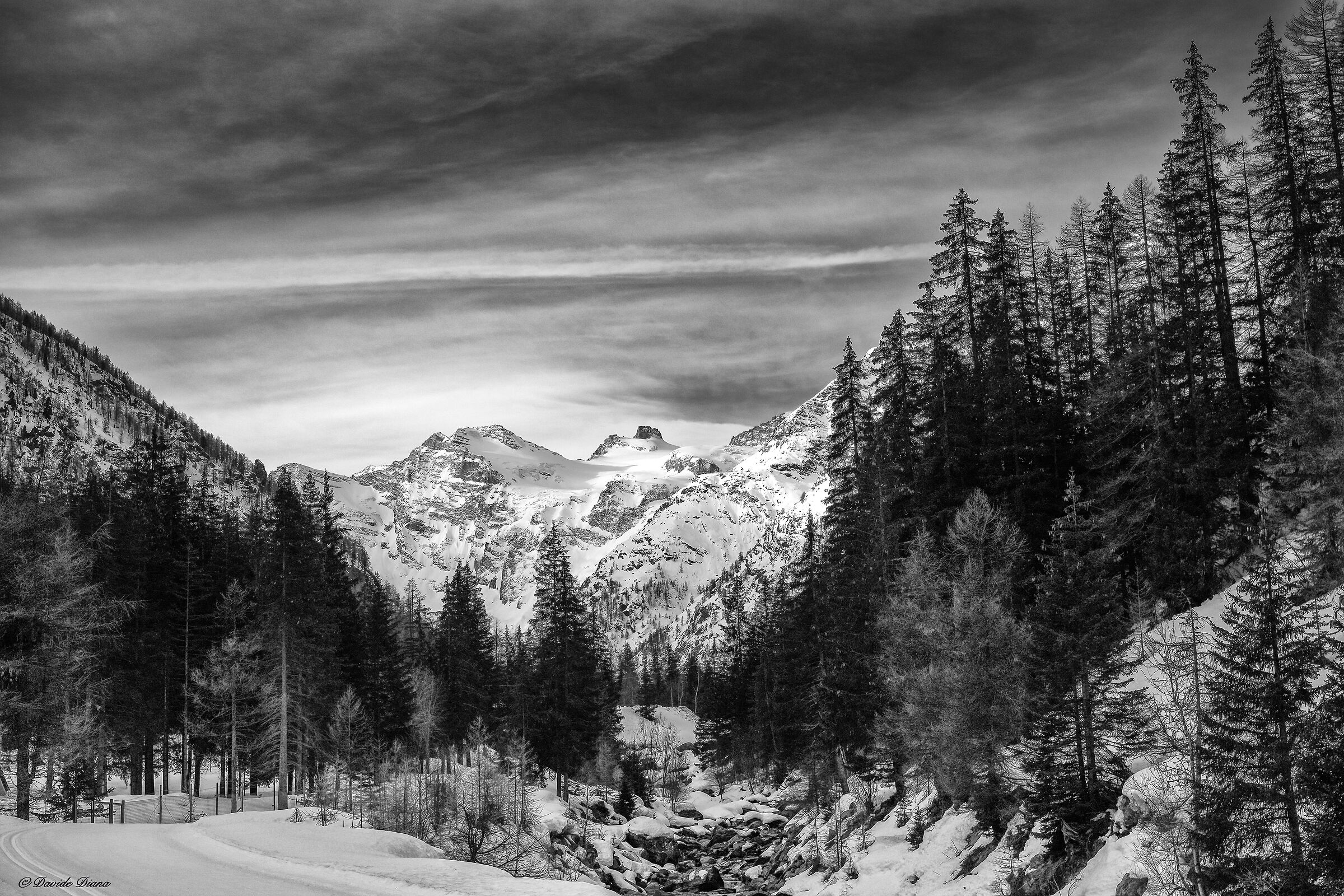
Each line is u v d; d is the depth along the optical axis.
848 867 45.47
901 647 43.00
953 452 49.59
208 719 66.06
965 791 38.94
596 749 84.75
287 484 63.72
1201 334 45.19
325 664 69.69
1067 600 35.88
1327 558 31.19
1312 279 42.81
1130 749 33.03
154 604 66.56
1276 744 25.12
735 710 99.31
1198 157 46.56
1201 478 41.84
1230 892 24.66
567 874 49.78
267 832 33.72
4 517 49.28
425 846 33.50
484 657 99.00
